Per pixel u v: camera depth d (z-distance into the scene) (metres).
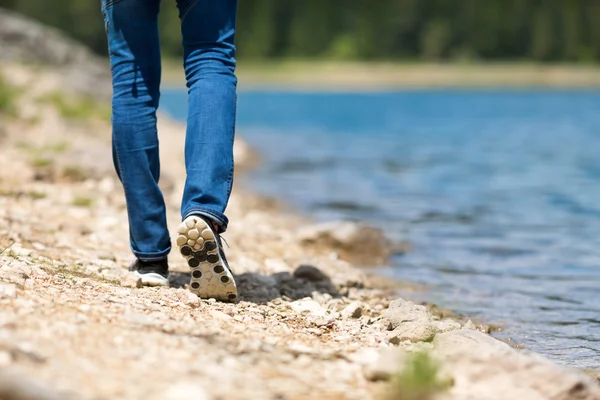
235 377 2.35
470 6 55.12
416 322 3.38
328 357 2.71
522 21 54.56
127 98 3.76
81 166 7.58
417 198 8.45
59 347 2.41
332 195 8.65
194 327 2.88
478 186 9.24
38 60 18.30
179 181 8.57
